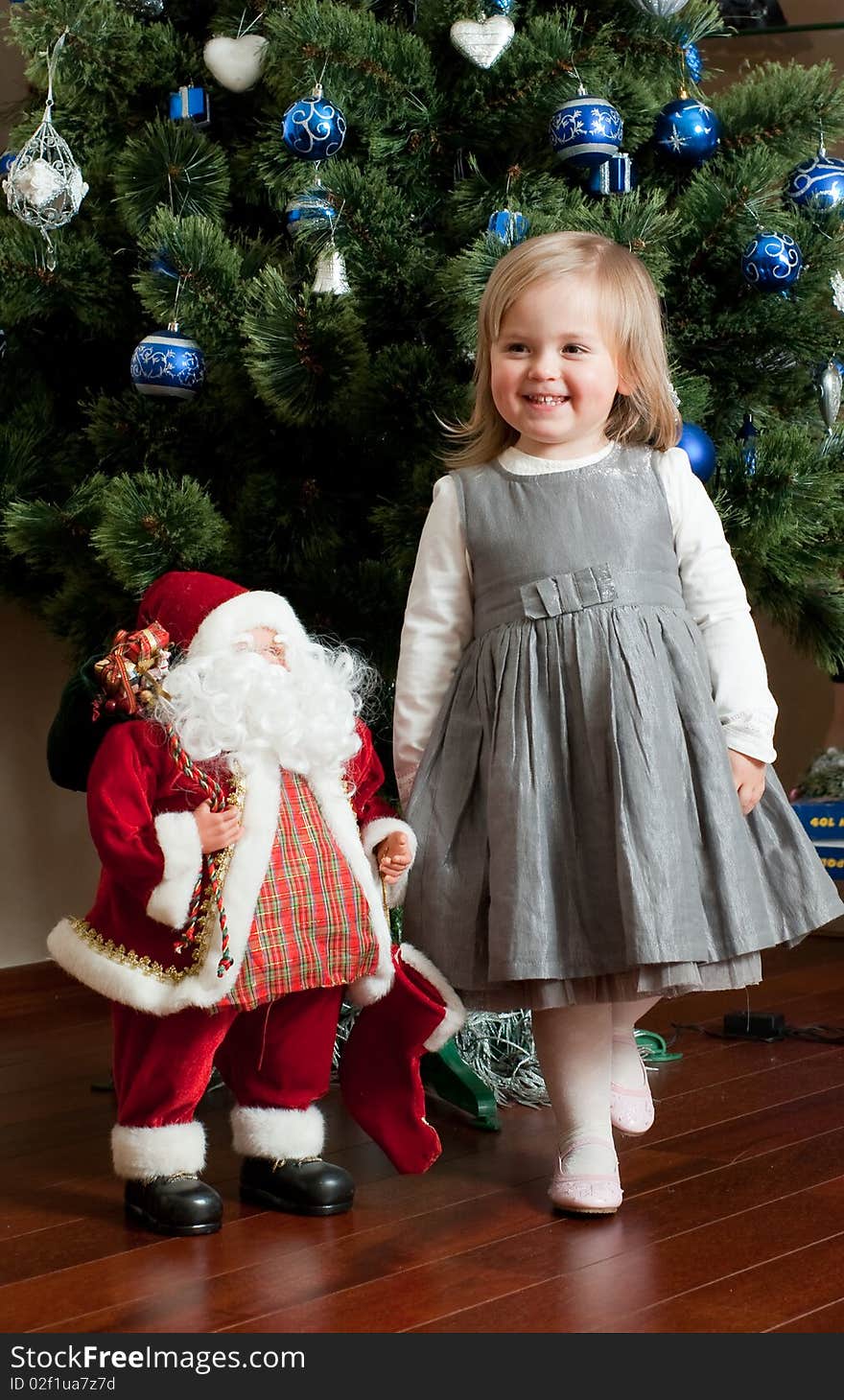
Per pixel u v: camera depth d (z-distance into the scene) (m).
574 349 1.58
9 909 2.90
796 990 2.66
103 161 2.02
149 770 1.50
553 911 1.47
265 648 1.57
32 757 2.93
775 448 1.95
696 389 1.89
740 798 1.56
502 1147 1.78
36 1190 1.62
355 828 1.55
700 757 1.52
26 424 2.19
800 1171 1.62
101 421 2.08
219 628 1.56
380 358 1.83
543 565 1.55
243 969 1.45
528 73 1.86
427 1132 1.56
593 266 1.59
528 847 1.47
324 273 1.79
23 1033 2.39
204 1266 1.37
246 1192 1.57
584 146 1.80
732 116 2.02
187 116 1.96
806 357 2.00
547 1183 1.62
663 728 1.49
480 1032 2.06
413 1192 1.60
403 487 1.94
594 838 1.48
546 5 2.00
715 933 1.48
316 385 1.81
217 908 1.45
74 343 2.26
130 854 1.45
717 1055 2.17
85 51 1.94
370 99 1.85
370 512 2.05
